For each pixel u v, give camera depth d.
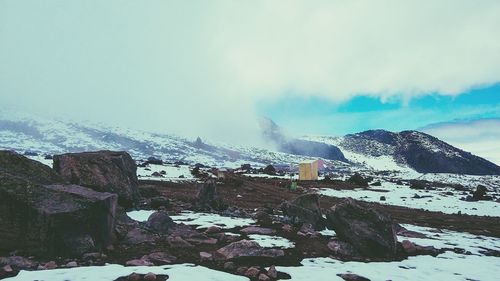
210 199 22.59
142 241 12.38
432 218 27.39
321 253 13.12
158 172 50.19
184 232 13.88
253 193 37.38
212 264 10.73
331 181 58.47
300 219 18.08
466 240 18.08
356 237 13.55
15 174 11.75
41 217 10.13
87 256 10.28
